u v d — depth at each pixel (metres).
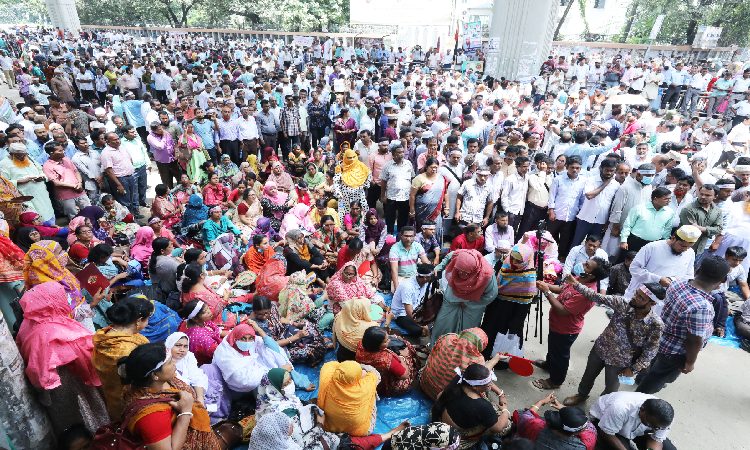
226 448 3.42
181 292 4.73
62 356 3.12
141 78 16.62
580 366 4.79
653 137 9.67
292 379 3.94
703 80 16.47
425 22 24.23
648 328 3.56
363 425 3.57
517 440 3.04
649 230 5.66
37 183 6.46
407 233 5.59
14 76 19.48
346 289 5.02
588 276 4.07
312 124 11.59
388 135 9.38
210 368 3.83
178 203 7.55
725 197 5.78
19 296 4.12
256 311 4.48
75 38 32.31
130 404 2.60
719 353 5.13
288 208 7.57
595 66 20.28
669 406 3.09
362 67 19.98
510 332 4.48
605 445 3.63
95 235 6.22
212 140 9.66
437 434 3.04
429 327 5.16
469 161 7.22
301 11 34.12
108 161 7.53
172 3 44.22
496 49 16.91
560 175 6.73
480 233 5.79
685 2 27.67
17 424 2.99
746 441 3.91
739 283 5.81
